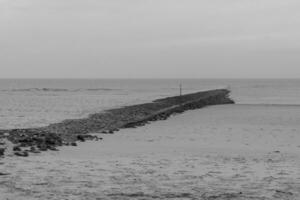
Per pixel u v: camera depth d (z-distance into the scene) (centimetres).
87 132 2475
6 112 4600
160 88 15062
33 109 5106
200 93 7275
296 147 1952
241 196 989
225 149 1855
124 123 3005
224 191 1038
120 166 1367
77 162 1425
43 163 1382
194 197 976
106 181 1132
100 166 1358
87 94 10331
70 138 2111
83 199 938
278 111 4219
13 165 1328
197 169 1338
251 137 2309
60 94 10444
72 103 6462
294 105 5184
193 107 4794
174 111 4178
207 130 2645
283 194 1009
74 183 1097
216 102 5859
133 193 1005
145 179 1168
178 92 10731
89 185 1079
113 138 2233
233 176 1225
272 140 2194
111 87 17050
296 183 1135
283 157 1634
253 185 1107
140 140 2161
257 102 6216
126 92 11488
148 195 988
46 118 3838
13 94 10531
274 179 1186
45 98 8300
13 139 1872
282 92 10544
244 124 3019
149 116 3478
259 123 3089
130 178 1177
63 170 1270
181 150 1811
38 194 973
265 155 1683
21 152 1582
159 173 1259
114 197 962
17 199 927
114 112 3809
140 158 1562
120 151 1755
